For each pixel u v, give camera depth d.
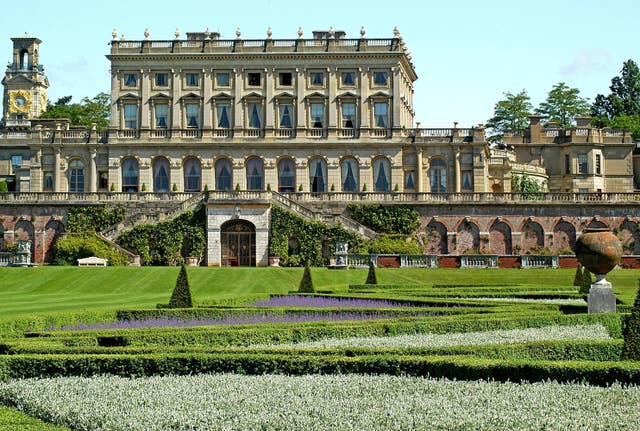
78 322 30.83
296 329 25.27
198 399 16.39
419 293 44.00
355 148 87.12
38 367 19.08
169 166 87.38
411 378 17.89
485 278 59.50
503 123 126.81
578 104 125.88
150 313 32.75
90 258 68.69
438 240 78.56
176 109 88.06
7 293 52.12
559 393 16.33
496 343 22.02
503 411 15.03
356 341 24.45
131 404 16.11
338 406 15.66
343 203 79.62
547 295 42.91
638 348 19.64
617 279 58.72
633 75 137.25
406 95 95.50
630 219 77.56
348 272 61.78
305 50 88.31
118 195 79.69
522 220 78.12
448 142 87.00
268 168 87.31
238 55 88.00
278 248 74.81
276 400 16.19
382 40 88.12
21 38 134.12
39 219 79.00
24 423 14.95
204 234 75.31
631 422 14.30
